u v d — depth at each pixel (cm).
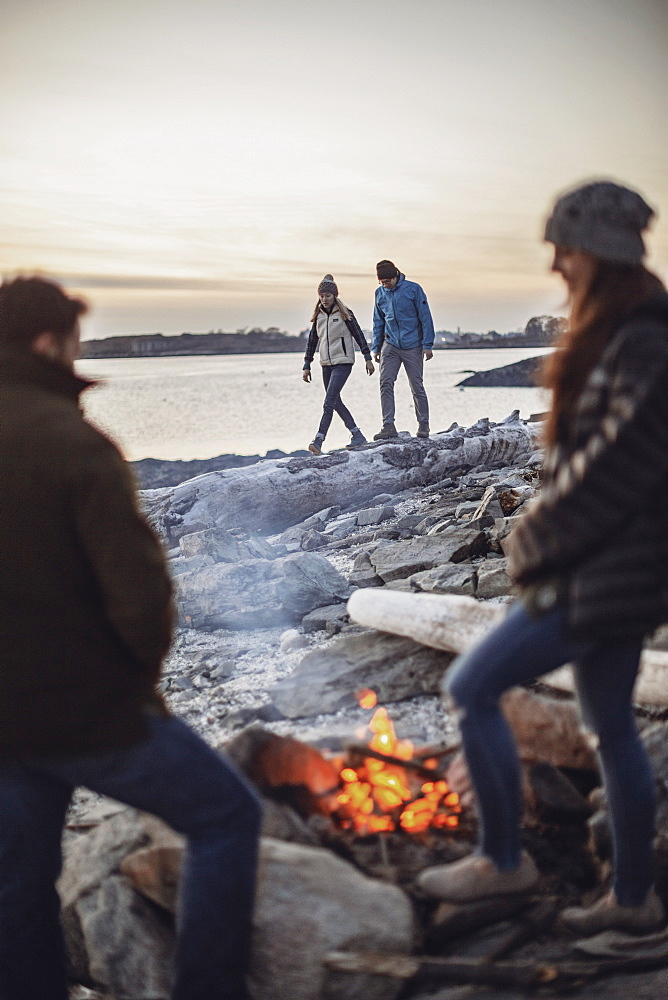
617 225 200
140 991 242
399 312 1002
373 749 306
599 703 219
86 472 185
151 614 189
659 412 188
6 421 191
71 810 334
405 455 952
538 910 249
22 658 187
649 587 199
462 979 223
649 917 232
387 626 384
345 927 231
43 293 203
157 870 250
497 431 1063
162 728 202
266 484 856
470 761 226
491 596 481
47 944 224
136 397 5688
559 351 210
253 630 531
